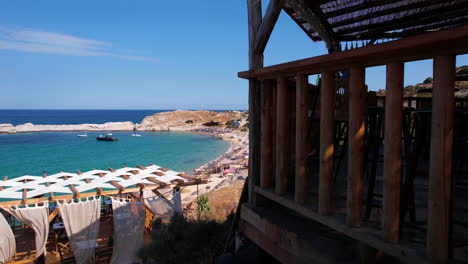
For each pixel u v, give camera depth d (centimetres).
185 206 1712
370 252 251
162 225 697
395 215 222
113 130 12231
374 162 274
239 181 2639
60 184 1208
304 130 310
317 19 458
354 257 274
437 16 486
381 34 584
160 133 11069
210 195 1756
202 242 589
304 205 318
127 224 1048
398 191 219
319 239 304
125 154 5869
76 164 4775
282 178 355
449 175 186
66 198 1058
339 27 541
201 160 5231
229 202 1481
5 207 961
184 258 549
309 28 573
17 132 11031
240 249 441
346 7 434
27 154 5828
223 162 4172
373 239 237
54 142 7969
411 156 250
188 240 585
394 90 210
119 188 1144
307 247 302
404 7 439
